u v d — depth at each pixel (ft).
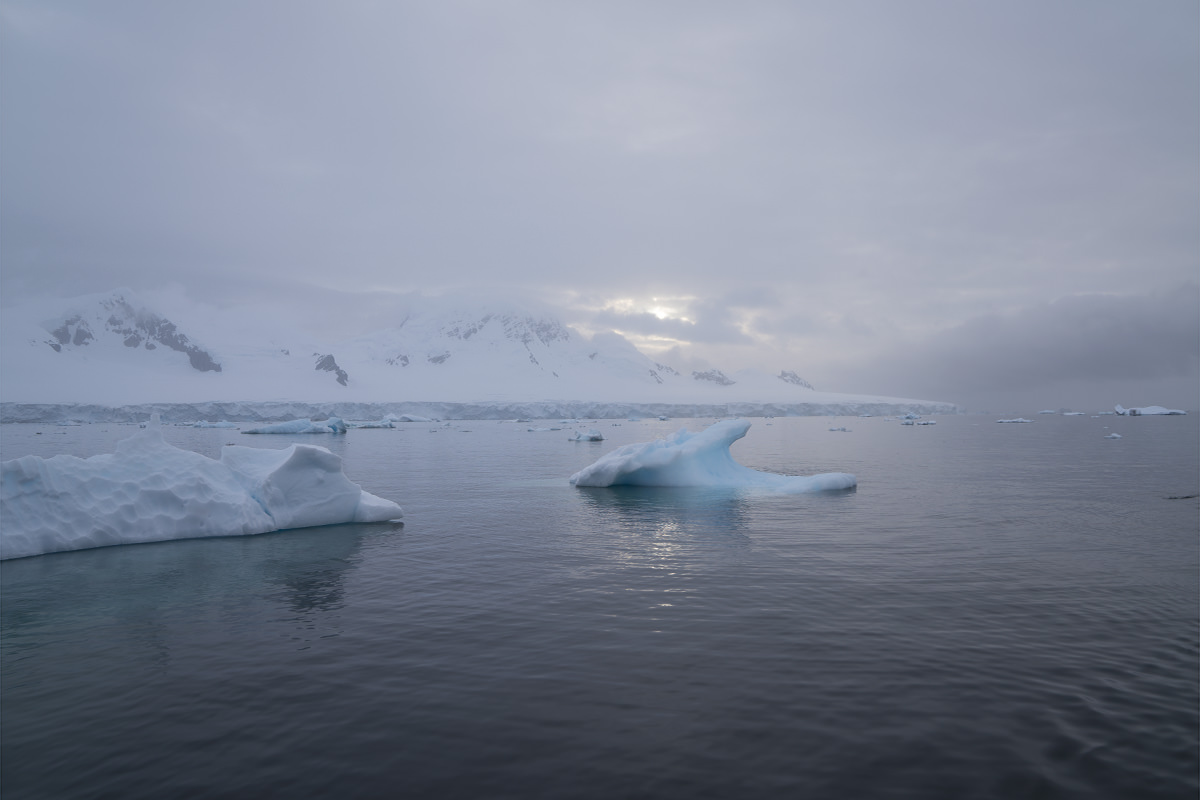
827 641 24.97
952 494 68.90
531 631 26.43
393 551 42.01
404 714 19.35
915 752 17.03
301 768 16.62
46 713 19.86
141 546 43.60
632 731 18.19
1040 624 26.91
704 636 25.62
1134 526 49.49
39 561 39.37
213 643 25.62
